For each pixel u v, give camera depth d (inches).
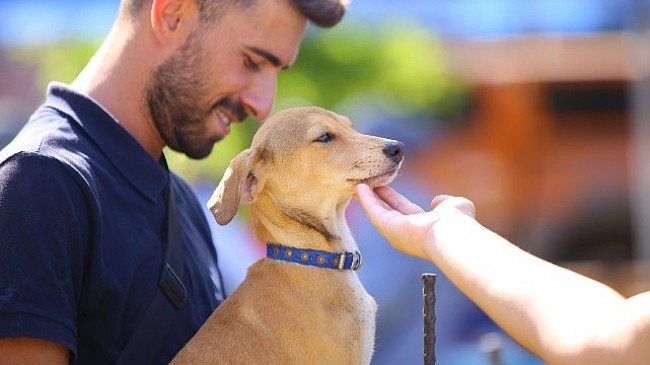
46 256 129.1
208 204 160.7
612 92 481.4
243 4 159.2
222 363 147.9
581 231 487.5
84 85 161.2
